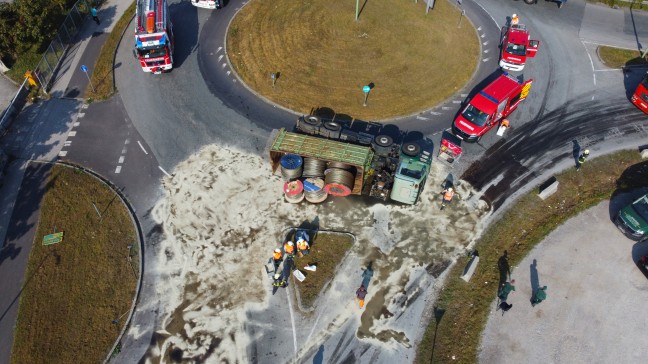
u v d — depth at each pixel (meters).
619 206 29.77
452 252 27.64
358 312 25.22
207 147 32.81
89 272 26.45
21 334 24.12
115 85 36.81
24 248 27.34
